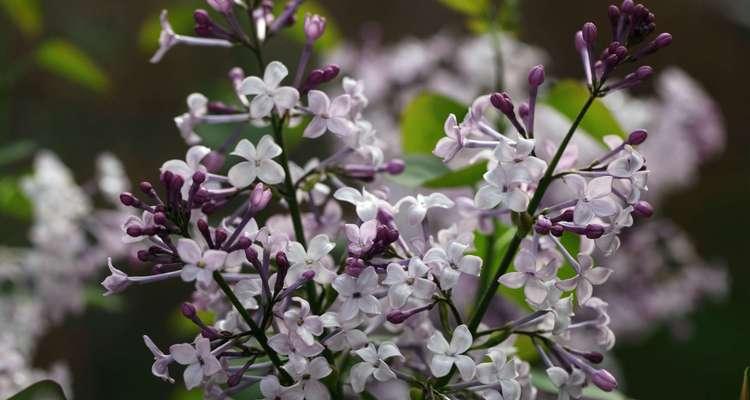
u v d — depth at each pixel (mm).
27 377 740
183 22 968
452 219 844
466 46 1022
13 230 1143
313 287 595
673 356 1722
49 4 1563
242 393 634
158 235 560
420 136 719
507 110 568
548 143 583
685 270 1167
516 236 573
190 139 611
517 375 571
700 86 1952
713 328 1757
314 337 577
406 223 582
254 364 579
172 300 1591
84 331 1490
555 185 915
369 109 1059
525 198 558
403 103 1044
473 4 764
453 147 569
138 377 1533
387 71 1057
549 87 720
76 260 872
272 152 567
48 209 861
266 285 560
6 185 924
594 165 571
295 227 600
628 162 561
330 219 617
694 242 1949
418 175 659
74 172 1548
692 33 1944
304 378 562
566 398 579
